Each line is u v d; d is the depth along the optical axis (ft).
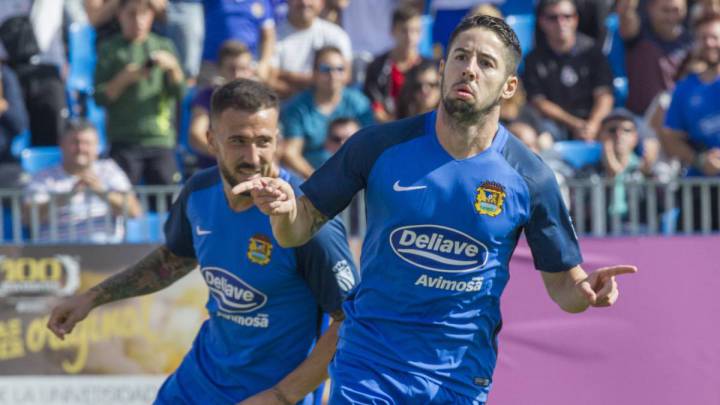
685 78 96.07
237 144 46.80
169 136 102.58
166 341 76.38
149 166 101.09
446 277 41.04
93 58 115.55
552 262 42.27
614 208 80.48
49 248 76.43
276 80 107.96
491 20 39.88
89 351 76.64
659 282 76.28
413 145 40.91
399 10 103.35
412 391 41.50
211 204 49.06
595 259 76.23
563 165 95.91
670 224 81.56
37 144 107.65
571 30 106.22
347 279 47.42
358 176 41.57
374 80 103.96
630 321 76.23
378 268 41.83
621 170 94.32
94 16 109.60
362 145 41.47
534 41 109.70
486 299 41.86
